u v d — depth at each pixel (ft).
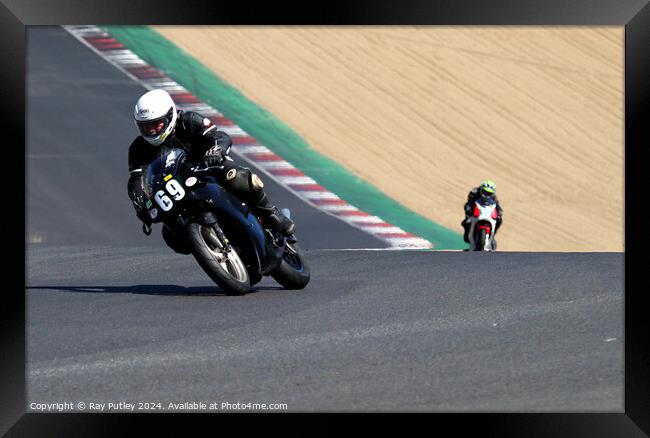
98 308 79.10
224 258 83.87
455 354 60.64
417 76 348.59
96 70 313.12
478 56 370.73
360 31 366.43
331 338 65.77
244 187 84.12
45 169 256.52
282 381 54.75
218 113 298.76
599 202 303.07
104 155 267.39
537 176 310.86
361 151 297.94
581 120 348.59
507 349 61.87
